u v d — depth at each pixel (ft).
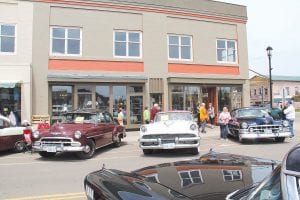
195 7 82.99
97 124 44.19
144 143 41.27
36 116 63.41
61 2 70.95
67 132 39.55
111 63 74.23
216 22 85.92
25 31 68.18
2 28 67.00
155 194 8.95
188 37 82.43
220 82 83.92
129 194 9.06
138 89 76.13
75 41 72.08
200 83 81.92
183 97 80.79
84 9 72.74
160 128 41.14
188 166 12.03
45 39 69.36
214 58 85.05
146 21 77.77
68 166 35.68
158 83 77.71
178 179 10.50
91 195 10.43
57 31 70.79
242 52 88.74
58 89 69.82
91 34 73.10
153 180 10.67
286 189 6.20
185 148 44.24
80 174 30.99
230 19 87.66
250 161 12.67
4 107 63.67
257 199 7.06
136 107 75.72
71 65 71.15
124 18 75.97
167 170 11.71
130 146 53.36
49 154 42.55
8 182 27.99
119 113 65.87
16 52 67.46
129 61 75.72
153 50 77.92
